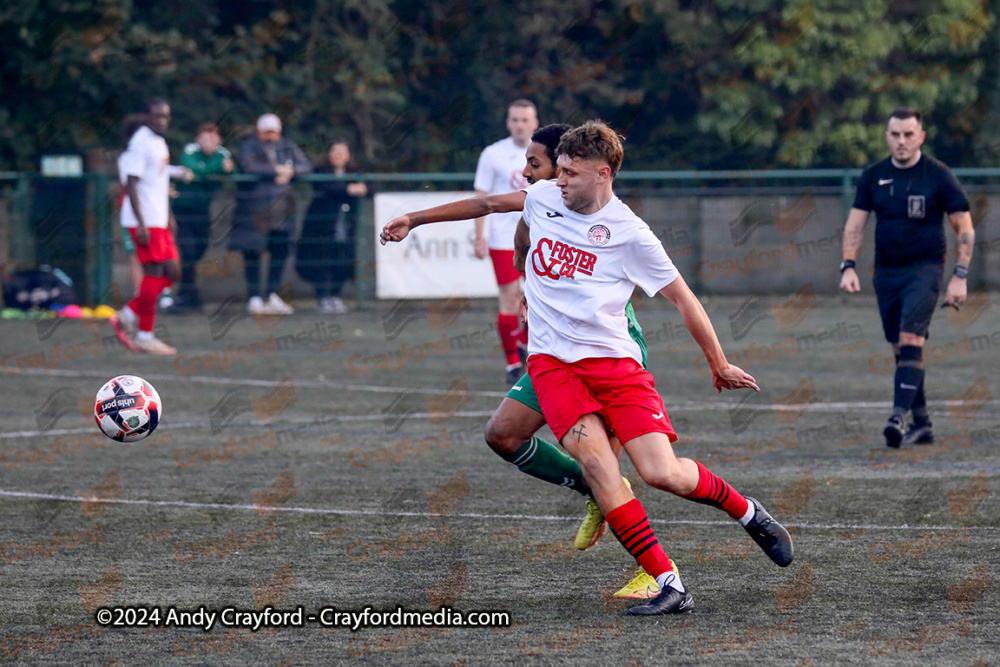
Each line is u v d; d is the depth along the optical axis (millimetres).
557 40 82000
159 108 44844
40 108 76500
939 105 82312
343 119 82250
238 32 78750
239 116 77625
